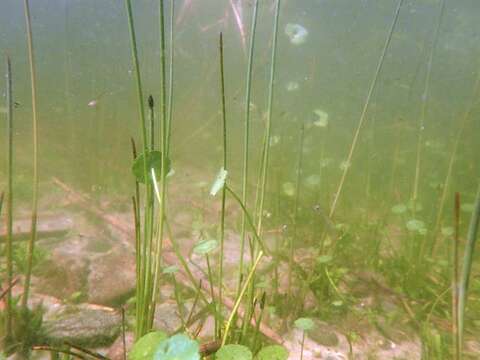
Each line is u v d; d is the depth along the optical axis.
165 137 1.34
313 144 5.96
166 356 1.08
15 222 3.71
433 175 5.33
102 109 6.36
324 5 17.55
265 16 7.66
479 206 1.03
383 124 6.61
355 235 3.85
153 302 1.57
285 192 4.14
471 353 2.39
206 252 1.60
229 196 5.10
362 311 2.70
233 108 6.85
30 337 1.86
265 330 2.22
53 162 6.00
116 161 5.71
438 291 3.05
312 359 2.16
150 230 1.47
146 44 7.95
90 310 2.18
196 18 9.49
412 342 2.46
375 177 5.30
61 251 2.98
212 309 1.72
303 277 2.93
